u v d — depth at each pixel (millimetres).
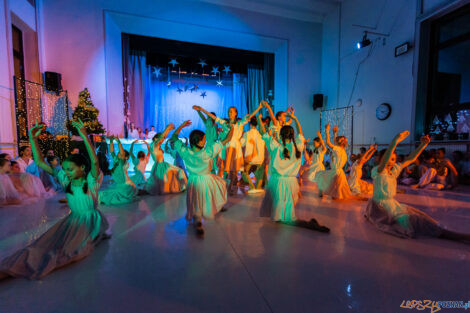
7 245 2340
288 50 11414
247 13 10695
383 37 8633
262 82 13297
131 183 4238
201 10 10070
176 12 9766
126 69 10695
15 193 4152
